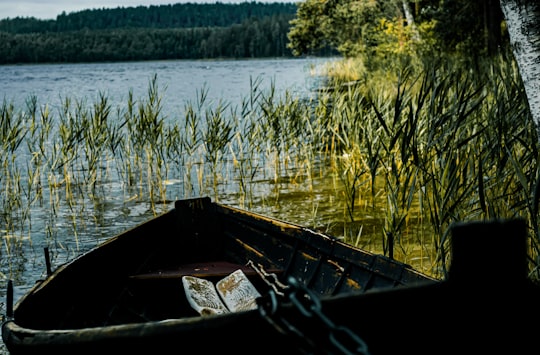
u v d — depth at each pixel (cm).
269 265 575
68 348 317
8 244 823
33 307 422
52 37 15375
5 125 1025
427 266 663
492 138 613
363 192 995
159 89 3938
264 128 1106
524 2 512
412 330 257
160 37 15838
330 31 3928
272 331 265
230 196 1042
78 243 835
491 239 233
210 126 1097
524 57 518
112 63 15475
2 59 14962
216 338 276
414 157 595
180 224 616
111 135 1138
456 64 1509
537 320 243
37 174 1060
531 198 515
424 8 2891
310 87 3019
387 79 1847
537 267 484
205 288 511
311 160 1134
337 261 509
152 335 290
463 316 245
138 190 1109
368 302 263
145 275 540
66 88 4322
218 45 15588
